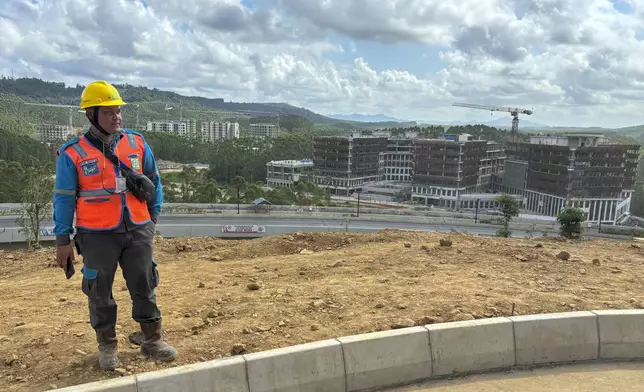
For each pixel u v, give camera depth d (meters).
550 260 7.18
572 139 108.62
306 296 5.30
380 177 143.75
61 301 5.39
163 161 158.50
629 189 107.75
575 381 4.09
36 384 3.32
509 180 124.50
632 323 4.59
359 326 4.39
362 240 9.24
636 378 4.16
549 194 108.56
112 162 3.30
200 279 6.35
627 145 103.31
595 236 61.84
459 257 7.33
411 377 4.04
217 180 133.25
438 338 4.14
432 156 119.00
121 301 5.30
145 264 3.50
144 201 3.49
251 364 3.53
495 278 6.11
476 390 3.91
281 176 133.88
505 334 4.33
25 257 8.86
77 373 3.45
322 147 132.00
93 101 3.17
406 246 8.27
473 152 121.69
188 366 3.41
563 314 4.54
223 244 9.41
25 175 61.38
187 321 4.54
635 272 6.57
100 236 3.27
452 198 118.31
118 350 3.82
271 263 7.23
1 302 5.39
